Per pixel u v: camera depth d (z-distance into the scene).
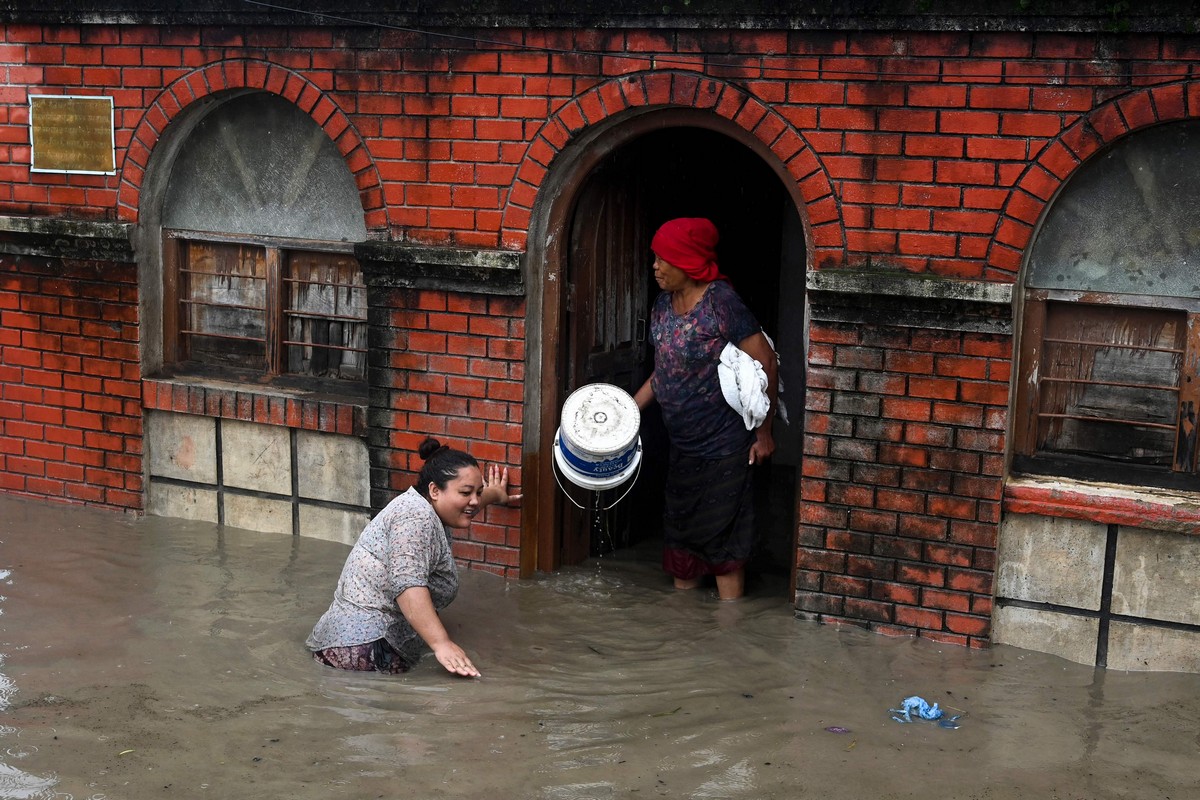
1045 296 5.50
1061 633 5.57
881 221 5.48
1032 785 4.41
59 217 7.12
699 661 5.45
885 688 5.21
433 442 5.47
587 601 6.19
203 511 7.27
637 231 7.11
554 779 4.33
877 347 5.56
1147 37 5.00
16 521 7.20
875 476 5.67
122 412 7.25
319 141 6.74
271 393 6.97
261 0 6.34
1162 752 4.69
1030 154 5.23
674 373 6.03
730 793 4.27
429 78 6.12
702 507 6.15
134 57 6.76
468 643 5.59
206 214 7.07
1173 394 5.43
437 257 6.17
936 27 5.23
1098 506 5.37
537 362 6.33
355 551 5.40
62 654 5.32
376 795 4.18
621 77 5.77
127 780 4.24
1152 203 5.29
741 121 5.61
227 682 5.07
